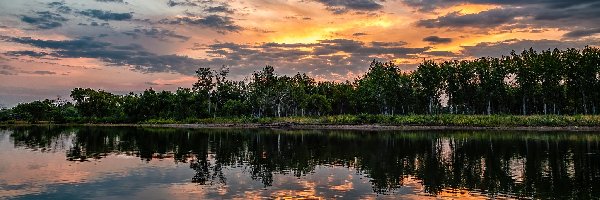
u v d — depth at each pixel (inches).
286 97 5137.8
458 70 4662.9
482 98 4638.3
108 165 1413.6
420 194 966.4
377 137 2610.7
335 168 1344.7
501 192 987.3
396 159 1549.0
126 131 3567.9
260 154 1743.4
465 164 1412.4
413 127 3590.1
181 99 5374.0
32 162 1486.2
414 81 4820.4
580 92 4195.4
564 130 3011.8
